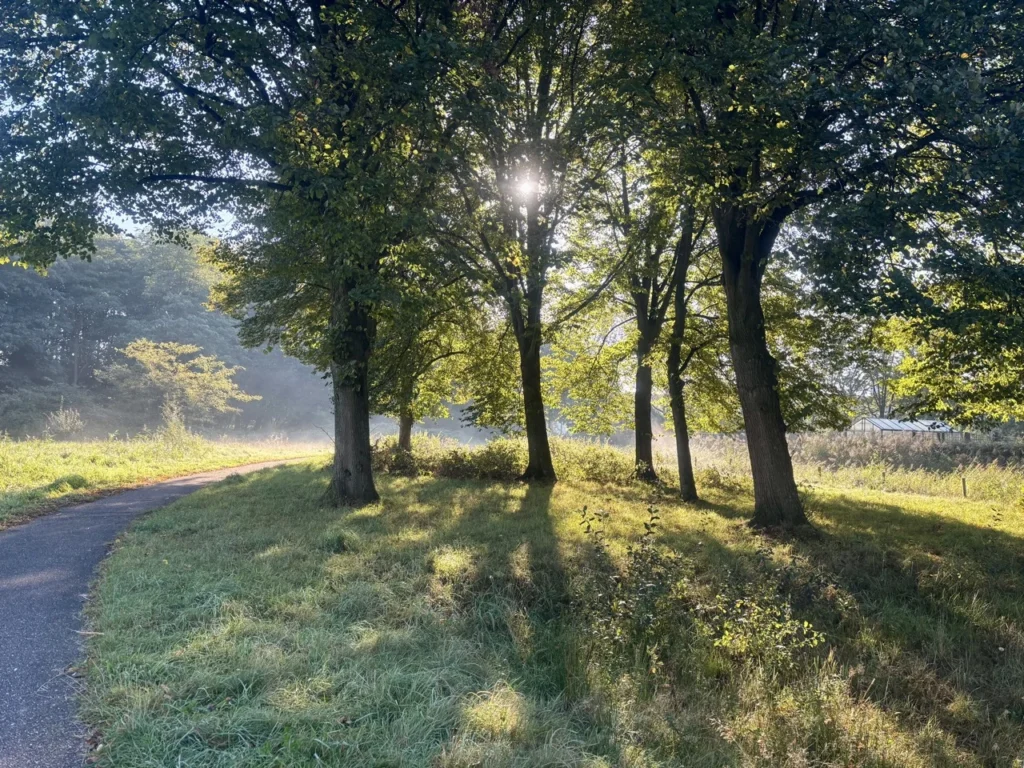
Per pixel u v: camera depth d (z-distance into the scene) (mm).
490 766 3561
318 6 10688
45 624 5336
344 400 12297
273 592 6258
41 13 9562
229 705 4008
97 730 3703
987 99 7496
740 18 9953
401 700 4258
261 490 14055
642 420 18750
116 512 11125
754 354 11219
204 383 43188
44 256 10562
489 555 8086
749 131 8797
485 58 10695
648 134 9766
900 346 13078
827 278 7879
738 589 6930
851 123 8250
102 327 52750
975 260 7484
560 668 5383
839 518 12578
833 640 6324
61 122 9609
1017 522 12852
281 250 14312
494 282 13234
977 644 6359
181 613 5523
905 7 7438
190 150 10766
